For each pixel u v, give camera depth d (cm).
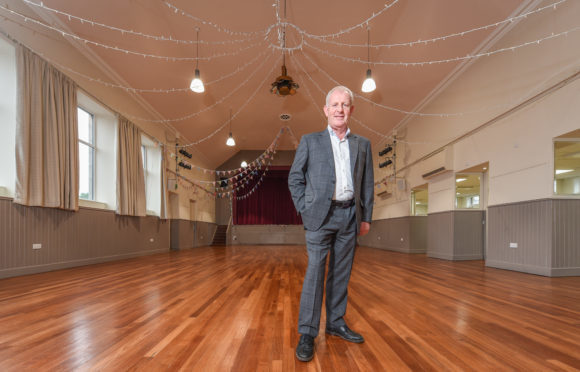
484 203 612
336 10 491
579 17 351
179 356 140
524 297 266
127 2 452
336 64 638
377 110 823
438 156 645
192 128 945
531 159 423
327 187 147
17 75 388
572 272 391
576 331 175
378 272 429
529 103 426
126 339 162
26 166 393
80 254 510
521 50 436
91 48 516
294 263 561
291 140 1231
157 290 299
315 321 146
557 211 392
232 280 362
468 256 608
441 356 140
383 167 969
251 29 530
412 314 211
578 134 374
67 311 220
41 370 126
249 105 862
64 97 465
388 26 522
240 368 127
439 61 557
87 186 591
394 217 916
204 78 675
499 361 134
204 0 465
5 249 374
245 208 1572
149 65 596
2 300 255
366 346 152
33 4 399
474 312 217
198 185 1157
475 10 447
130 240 675
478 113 530
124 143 636
